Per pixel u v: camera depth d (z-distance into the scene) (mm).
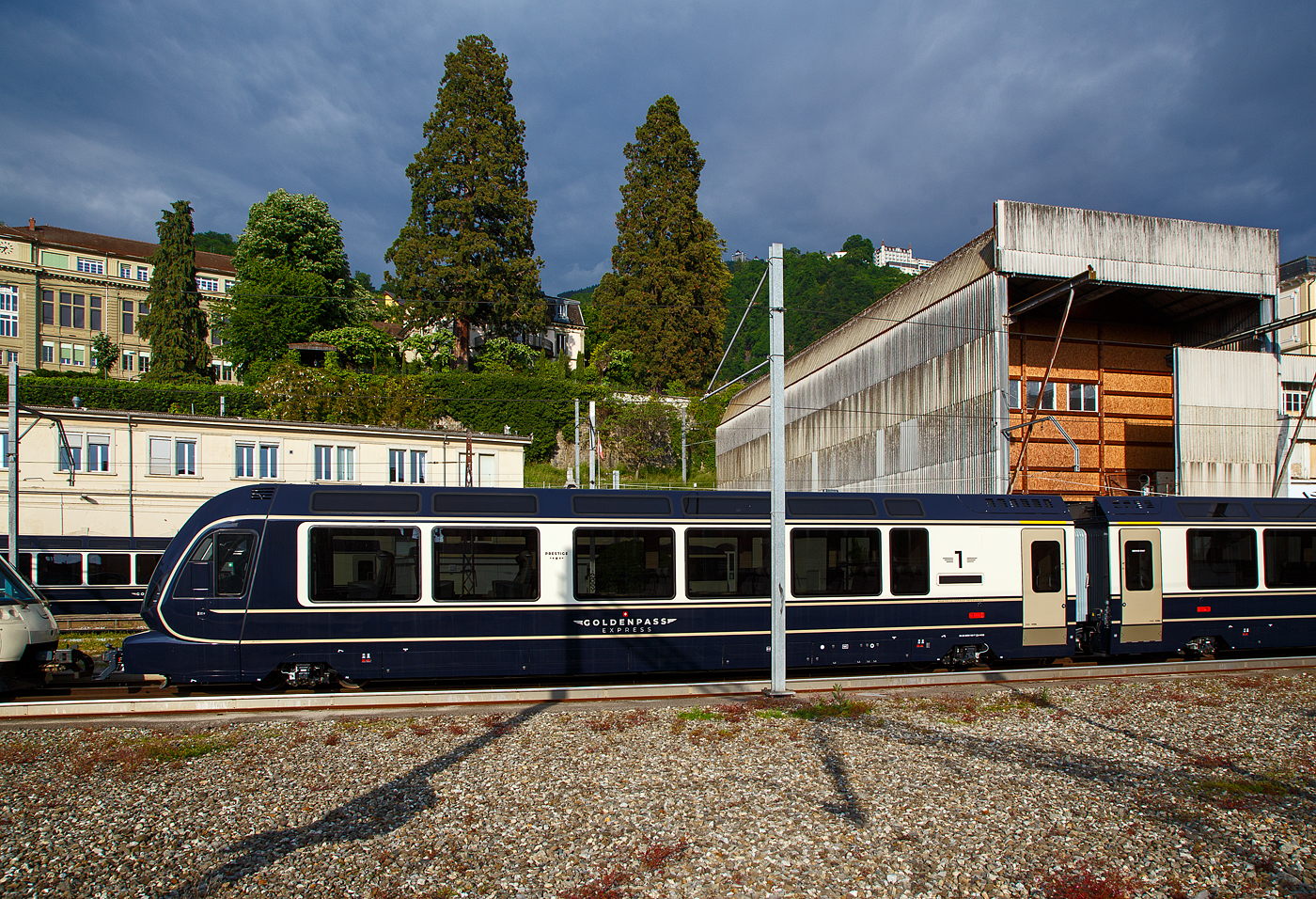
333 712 11234
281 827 6699
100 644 18766
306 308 55625
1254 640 15734
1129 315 30938
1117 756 8930
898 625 14117
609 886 5598
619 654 13078
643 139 63656
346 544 12391
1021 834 6555
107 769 8328
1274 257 28531
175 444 31578
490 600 12695
